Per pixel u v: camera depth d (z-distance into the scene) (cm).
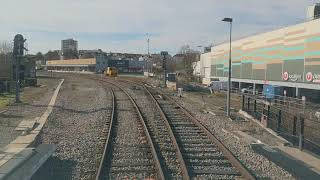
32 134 1908
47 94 4650
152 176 1280
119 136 1994
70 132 2112
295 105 4075
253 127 2469
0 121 2327
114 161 1469
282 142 2034
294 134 2111
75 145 1756
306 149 1930
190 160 1488
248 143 1905
